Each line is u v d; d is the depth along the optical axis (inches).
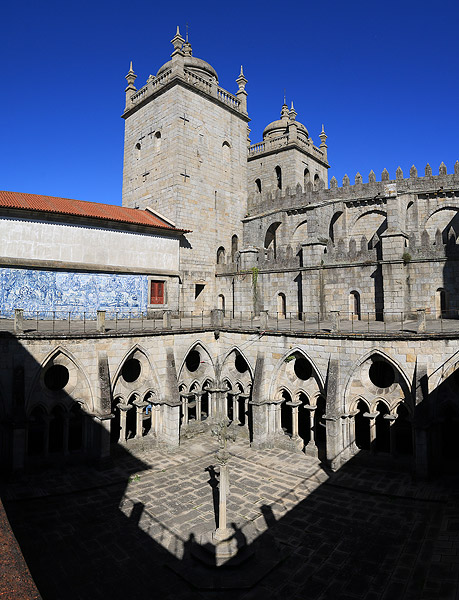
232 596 579.8
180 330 1187.9
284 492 877.2
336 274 1576.0
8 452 916.6
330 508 810.2
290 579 612.7
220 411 1277.1
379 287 1482.5
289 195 1999.3
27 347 936.9
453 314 1366.9
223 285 1894.7
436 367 930.1
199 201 1845.5
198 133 1852.9
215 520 765.3
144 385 1119.0
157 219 1759.4
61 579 610.5
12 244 1284.4
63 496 853.8
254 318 1770.4
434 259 1392.7
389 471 953.5
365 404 1023.0
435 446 925.2
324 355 1043.9
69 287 1398.9
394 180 1761.8
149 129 1907.0
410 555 657.6
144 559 658.2
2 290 1267.2
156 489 890.1
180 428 1194.0
